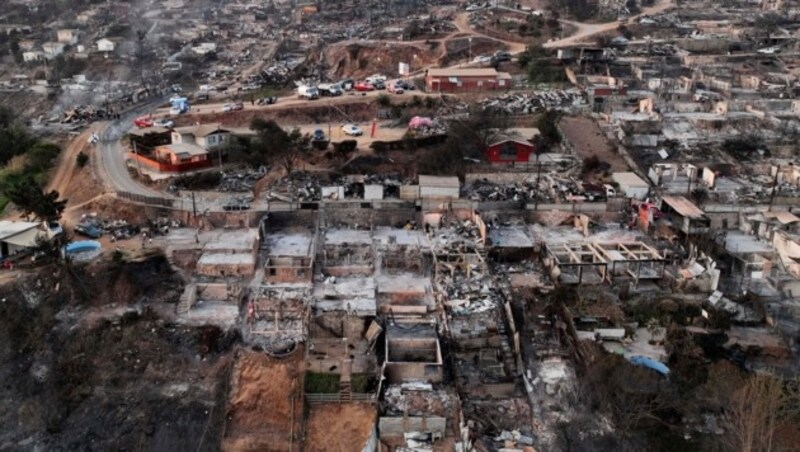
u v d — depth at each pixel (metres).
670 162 83.56
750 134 91.38
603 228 71.25
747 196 76.25
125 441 49.81
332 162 81.00
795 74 116.50
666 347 54.00
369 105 99.00
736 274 64.19
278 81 125.38
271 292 59.31
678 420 48.47
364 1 198.88
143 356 54.47
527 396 50.84
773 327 56.59
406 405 49.91
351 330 56.25
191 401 51.47
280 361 53.00
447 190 73.81
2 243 63.72
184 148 80.38
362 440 48.62
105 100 116.00
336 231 69.88
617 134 89.00
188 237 67.56
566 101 101.19
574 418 49.06
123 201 71.62
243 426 50.41
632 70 116.19
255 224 69.81
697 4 177.25
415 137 85.19
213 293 60.44
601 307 57.66
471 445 46.59
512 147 81.75
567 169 81.00
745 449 43.00
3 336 57.47
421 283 62.03
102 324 56.97
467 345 54.62
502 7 165.25
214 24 190.38
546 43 129.25
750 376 49.59
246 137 84.81
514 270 64.56
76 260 62.62
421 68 125.25
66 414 52.09
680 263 63.53
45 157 85.00
